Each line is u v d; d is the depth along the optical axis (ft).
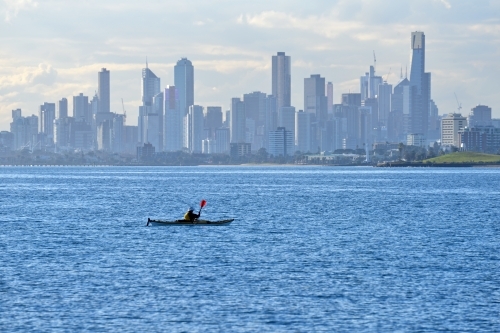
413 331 382.42
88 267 533.96
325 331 382.42
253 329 385.29
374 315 407.23
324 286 470.39
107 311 414.21
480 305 425.28
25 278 494.59
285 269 525.34
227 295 447.42
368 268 529.45
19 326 389.39
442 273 510.99
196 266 537.24
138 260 563.89
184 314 408.67
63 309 417.69
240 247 631.15
